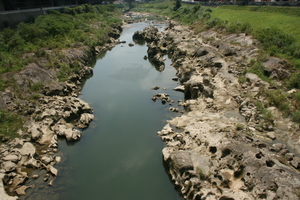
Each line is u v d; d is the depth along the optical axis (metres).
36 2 77.06
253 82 32.34
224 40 53.19
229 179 16.88
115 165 21.47
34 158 21.39
